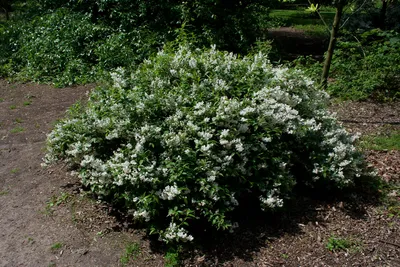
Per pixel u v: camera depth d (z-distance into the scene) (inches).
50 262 130.2
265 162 145.6
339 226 146.4
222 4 384.5
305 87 173.9
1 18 549.6
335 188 164.6
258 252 134.6
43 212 155.6
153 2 367.2
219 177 139.9
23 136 228.7
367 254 132.4
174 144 138.6
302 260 130.6
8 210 158.2
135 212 132.6
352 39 377.1
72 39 356.5
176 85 169.5
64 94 303.7
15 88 321.4
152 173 133.4
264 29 406.6
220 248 136.3
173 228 127.3
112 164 138.3
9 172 187.9
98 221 148.7
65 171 185.5
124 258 131.0
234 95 159.3
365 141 212.7
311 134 162.6
